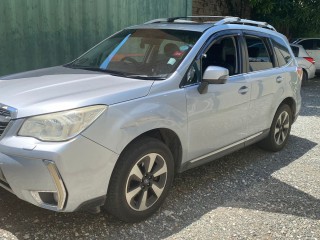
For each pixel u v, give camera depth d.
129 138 3.36
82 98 3.25
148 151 3.56
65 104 3.17
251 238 3.56
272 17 14.41
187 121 3.94
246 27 5.07
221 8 12.62
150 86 3.67
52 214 3.73
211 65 4.34
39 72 4.36
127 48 4.59
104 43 4.99
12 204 3.86
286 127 5.94
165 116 3.67
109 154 3.23
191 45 4.26
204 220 3.82
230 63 4.65
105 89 3.48
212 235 3.57
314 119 8.28
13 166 3.09
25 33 7.05
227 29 4.71
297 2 14.36
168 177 3.84
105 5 8.09
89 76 3.98
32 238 3.34
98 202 3.29
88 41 7.96
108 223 3.64
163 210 3.95
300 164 5.46
